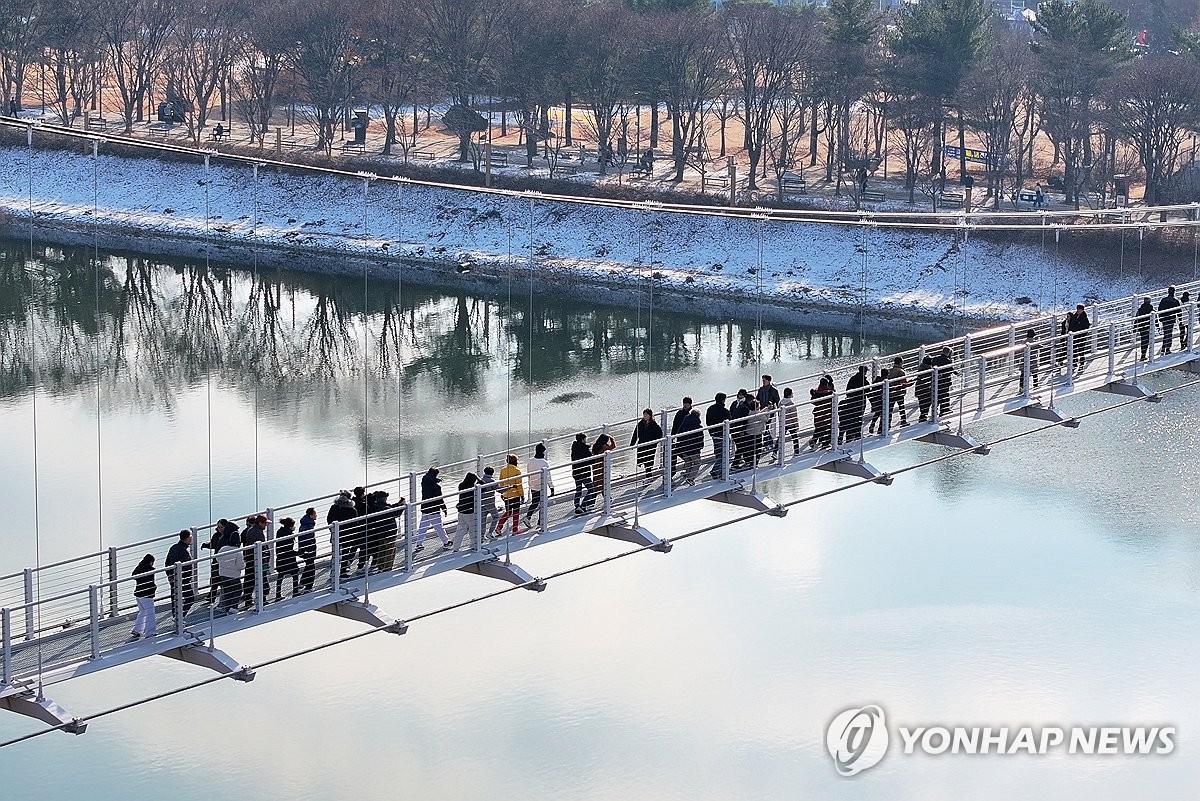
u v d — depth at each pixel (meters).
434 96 123.94
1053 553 53.53
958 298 93.19
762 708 44.00
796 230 100.75
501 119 131.25
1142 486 59.41
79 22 120.06
